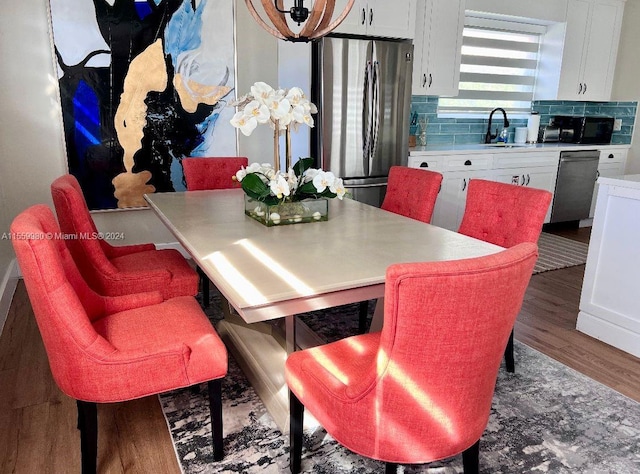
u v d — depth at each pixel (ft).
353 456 5.79
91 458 5.16
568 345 8.72
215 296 10.88
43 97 11.16
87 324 4.75
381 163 13.34
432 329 3.58
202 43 12.23
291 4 12.05
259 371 7.08
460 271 3.40
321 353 5.04
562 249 14.87
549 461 5.73
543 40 17.16
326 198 7.43
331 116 12.30
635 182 8.02
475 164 15.01
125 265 7.79
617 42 17.66
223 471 5.52
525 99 17.75
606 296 8.76
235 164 10.91
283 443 6.02
